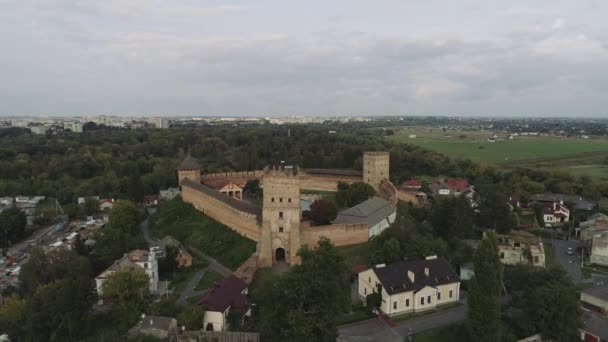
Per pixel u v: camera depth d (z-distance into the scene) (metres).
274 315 70.06
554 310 77.31
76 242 130.75
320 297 69.88
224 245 129.38
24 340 87.25
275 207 110.38
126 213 149.88
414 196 172.00
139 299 88.38
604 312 87.25
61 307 84.38
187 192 171.25
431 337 79.25
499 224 140.25
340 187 170.38
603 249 122.81
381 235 113.62
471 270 101.88
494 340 74.50
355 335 79.31
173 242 129.50
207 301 81.88
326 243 76.31
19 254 142.25
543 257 118.12
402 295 87.44
